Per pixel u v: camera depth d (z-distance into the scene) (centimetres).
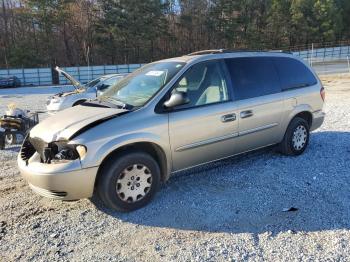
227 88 515
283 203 441
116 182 414
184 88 472
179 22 6762
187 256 336
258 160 605
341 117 1002
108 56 6047
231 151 524
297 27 6900
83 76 4662
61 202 467
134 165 425
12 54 5625
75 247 360
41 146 418
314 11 6825
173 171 473
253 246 349
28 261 338
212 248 348
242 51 561
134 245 360
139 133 424
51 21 5794
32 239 377
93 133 403
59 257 344
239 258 330
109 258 339
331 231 371
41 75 4500
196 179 527
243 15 6838
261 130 554
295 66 627
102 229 394
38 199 481
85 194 404
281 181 511
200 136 479
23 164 426
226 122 502
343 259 323
